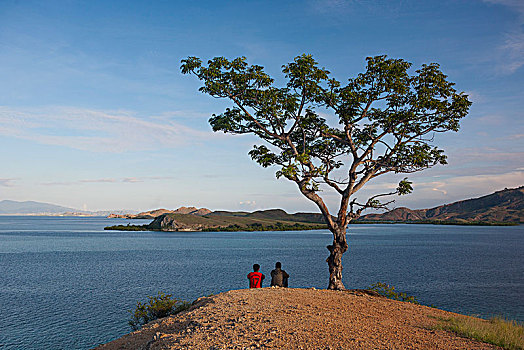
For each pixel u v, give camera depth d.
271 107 16.84
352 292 15.05
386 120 17.17
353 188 17.70
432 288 41.81
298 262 69.81
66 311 30.38
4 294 37.94
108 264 66.00
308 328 8.51
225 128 18.42
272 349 7.07
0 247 102.44
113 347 9.86
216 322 9.21
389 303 13.31
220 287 42.06
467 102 16.64
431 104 16.30
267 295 12.65
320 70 16.36
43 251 92.12
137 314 14.89
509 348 8.12
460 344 8.15
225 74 16.88
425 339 8.36
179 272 55.38
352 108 17.00
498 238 161.88
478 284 44.81
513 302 34.44
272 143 19.48
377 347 7.39
